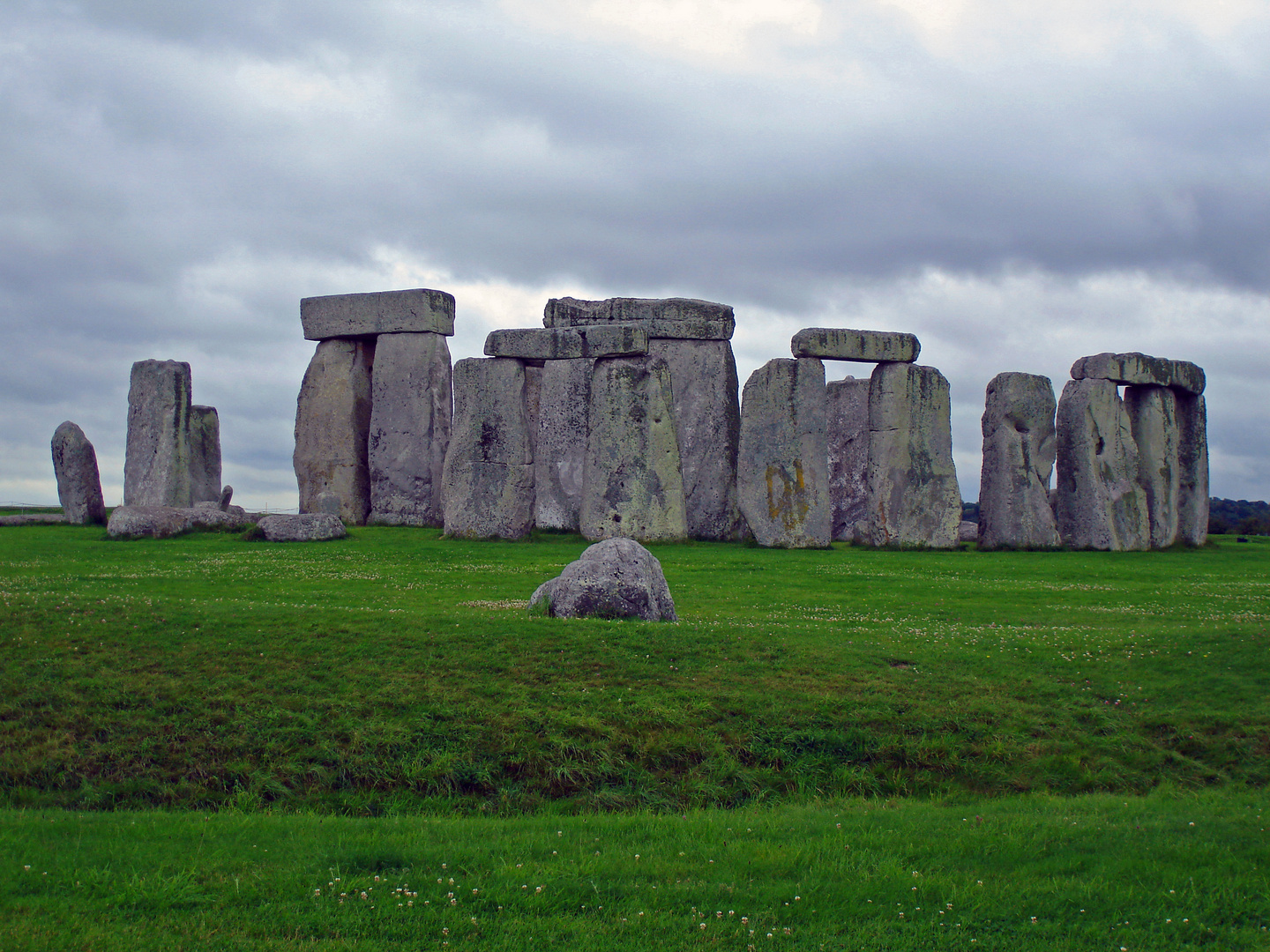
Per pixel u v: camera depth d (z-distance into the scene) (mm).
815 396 36750
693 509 41500
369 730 13898
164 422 41281
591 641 16641
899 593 25156
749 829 12133
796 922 9930
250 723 13992
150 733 13805
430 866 10797
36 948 8883
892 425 37719
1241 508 98688
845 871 10906
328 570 27016
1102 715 15422
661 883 10562
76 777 13141
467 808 12992
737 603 23094
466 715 14305
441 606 20672
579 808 13109
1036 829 12078
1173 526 42312
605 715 14484
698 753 14094
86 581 23766
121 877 10203
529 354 36219
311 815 12414
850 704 15148
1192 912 10164
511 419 35969
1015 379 39656
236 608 18062
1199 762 14641
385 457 42156
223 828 11695
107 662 15344
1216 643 18047
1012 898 10375
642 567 19203
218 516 36062
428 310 42156
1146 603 24234
